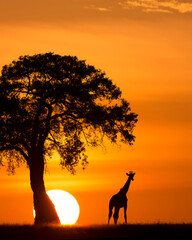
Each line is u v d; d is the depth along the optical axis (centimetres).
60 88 18788
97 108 18950
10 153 19475
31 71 19088
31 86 19062
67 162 19062
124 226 14900
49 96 18812
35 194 18650
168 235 13350
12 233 13725
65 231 14012
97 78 19375
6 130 18362
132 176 16862
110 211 16725
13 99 18412
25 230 14100
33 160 18688
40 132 18750
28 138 18650
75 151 18975
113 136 19338
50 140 19225
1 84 19012
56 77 19112
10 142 18688
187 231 14000
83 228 14438
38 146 18750
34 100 19012
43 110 19012
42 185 18738
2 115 18625
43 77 19312
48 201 18700
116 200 16588
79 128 19188
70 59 19362
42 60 19138
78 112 19062
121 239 12506
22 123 18350
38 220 18450
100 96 19550
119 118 19200
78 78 19200
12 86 18988
